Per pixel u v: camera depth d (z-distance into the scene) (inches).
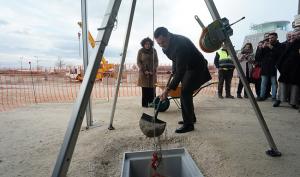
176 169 100.0
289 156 97.8
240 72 91.7
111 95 345.4
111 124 141.3
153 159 90.6
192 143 114.6
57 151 111.2
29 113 199.8
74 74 643.5
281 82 203.8
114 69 586.2
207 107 211.8
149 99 217.5
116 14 57.7
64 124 160.9
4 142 124.5
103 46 55.4
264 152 102.3
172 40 120.0
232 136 123.9
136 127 145.0
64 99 302.8
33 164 97.5
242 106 215.6
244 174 83.6
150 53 207.9
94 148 110.6
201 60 129.0
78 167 91.7
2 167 94.9
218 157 97.4
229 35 87.7
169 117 173.2
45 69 676.1
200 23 91.1
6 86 493.0
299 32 191.0
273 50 229.0
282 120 160.4
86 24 141.9
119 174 88.4
